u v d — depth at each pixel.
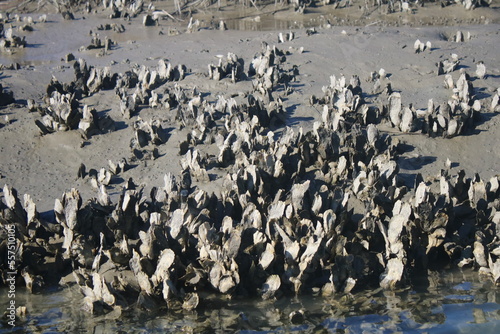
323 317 7.64
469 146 11.80
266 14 24.36
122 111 13.23
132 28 22.08
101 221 9.48
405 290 8.23
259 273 8.23
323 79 15.12
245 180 10.11
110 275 8.50
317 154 11.05
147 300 7.89
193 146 11.95
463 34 19.38
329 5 25.38
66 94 13.51
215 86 14.67
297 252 8.23
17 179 11.18
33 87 15.31
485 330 7.33
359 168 10.88
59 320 7.71
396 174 10.45
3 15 24.12
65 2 25.27
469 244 9.14
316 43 18.05
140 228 9.55
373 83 14.78
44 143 12.33
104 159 11.80
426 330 7.34
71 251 8.94
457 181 10.10
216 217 9.61
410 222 8.93
